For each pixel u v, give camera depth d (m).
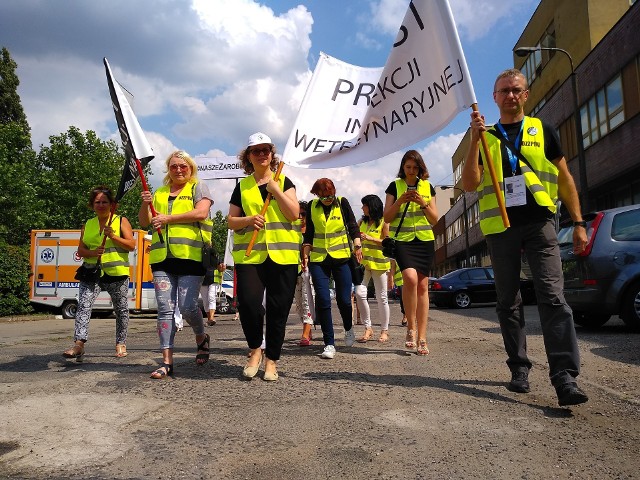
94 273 5.48
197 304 4.75
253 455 2.57
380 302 7.14
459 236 52.09
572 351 3.36
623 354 5.43
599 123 21.25
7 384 4.09
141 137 4.91
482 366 4.80
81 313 5.44
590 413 3.24
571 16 25.84
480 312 14.89
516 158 3.71
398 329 9.48
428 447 2.67
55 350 6.77
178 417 3.17
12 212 25.28
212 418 3.15
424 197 5.70
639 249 7.38
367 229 7.96
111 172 33.19
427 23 4.54
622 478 2.30
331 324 5.55
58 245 17.25
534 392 3.77
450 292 18.77
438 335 7.61
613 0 23.92
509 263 3.73
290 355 5.75
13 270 17.38
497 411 3.29
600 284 7.52
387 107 4.86
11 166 26.16
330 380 4.21
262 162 4.43
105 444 2.70
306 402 3.51
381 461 2.50
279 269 4.30
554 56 28.22
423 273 5.68
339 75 5.04
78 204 31.72
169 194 4.76
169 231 4.54
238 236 4.38
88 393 3.73
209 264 4.66
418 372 4.54
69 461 2.47
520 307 3.83
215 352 6.02
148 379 4.26
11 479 2.27
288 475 2.34
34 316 16.66
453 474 2.35
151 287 17.17
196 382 4.15
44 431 2.88
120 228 5.78
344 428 2.97
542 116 28.31
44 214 27.38
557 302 3.45
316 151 4.95
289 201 4.26
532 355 5.45
